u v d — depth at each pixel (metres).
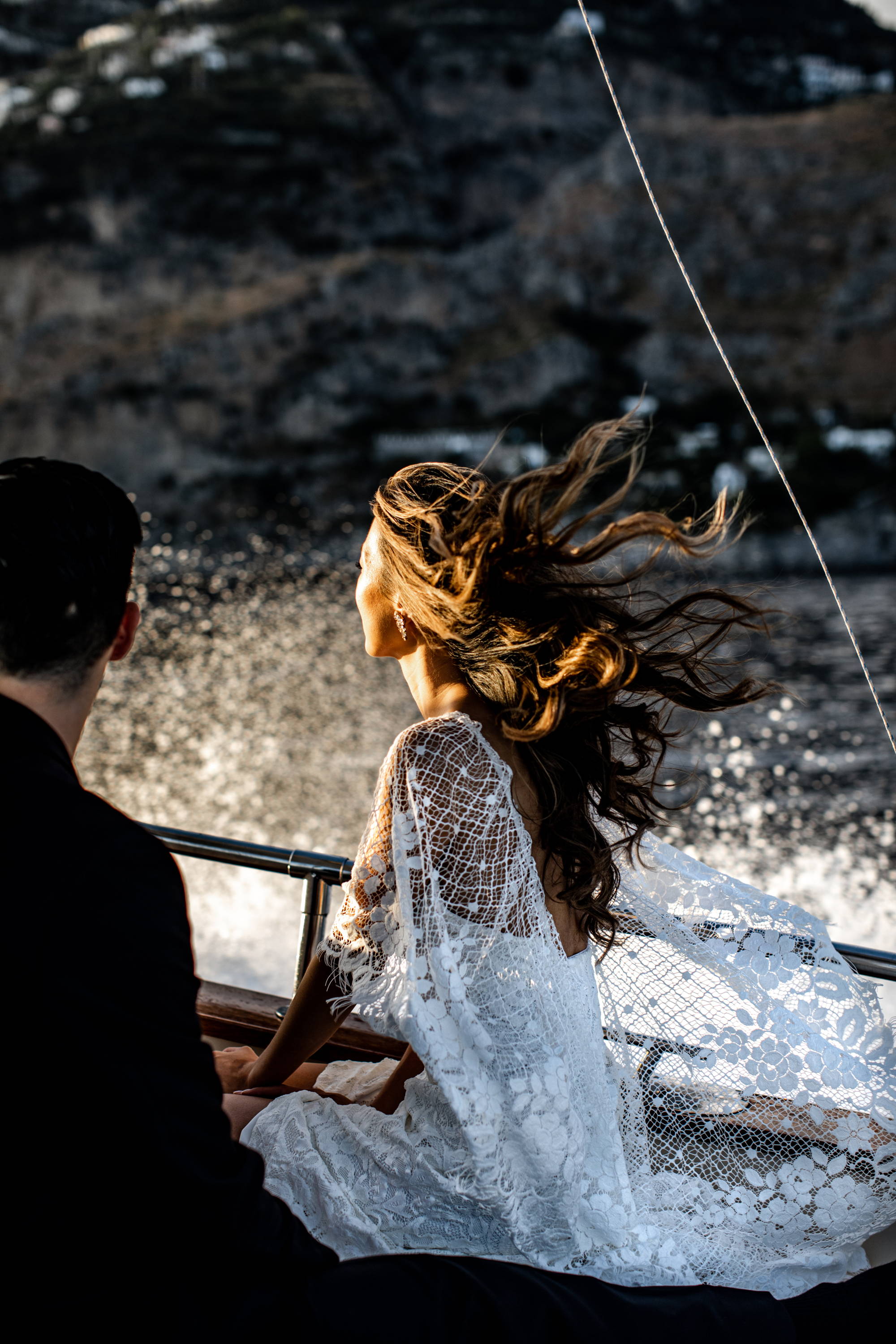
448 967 0.94
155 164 105.50
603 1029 1.15
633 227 99.81
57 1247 0.71
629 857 1.16
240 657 16.70
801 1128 1.13
